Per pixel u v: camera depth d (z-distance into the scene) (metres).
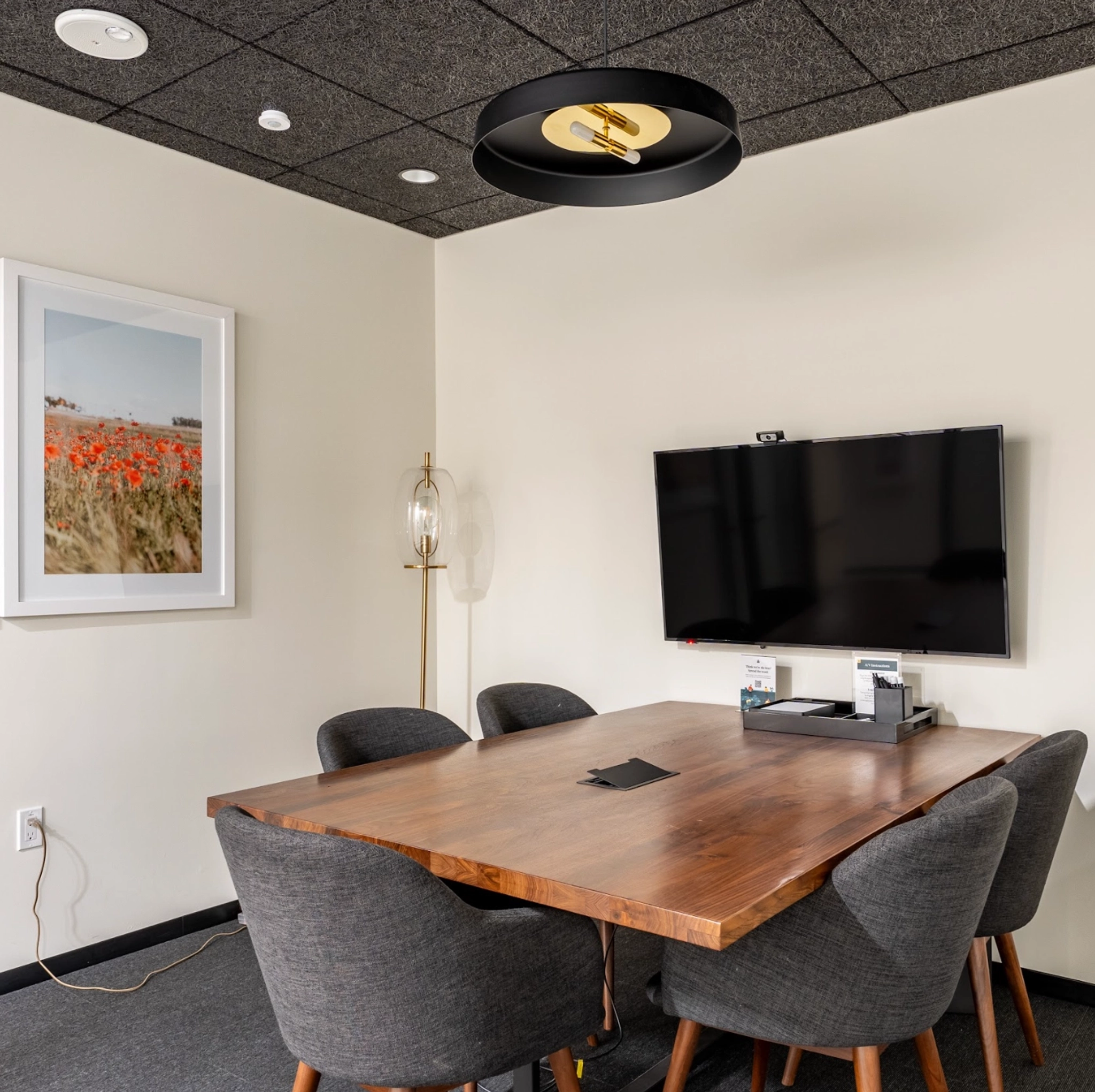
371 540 4.16
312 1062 1.71
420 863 1.83
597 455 3.95
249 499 3.68
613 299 3.89
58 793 3.08
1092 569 2.88
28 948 3.01
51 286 3.06
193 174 3.50
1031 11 2.56
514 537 4.20
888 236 3.24
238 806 2.17
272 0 2.49
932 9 2.54
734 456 3.43
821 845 1.82
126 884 3.26
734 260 3.57
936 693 3.15
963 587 3.01
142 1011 2.82
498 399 4.25
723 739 2.90
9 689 2.97
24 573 2.98
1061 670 2.93
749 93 3.03
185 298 3.45
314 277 3.93
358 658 4.09
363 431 4.12
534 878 1.66
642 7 2.52
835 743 2.82
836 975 1.71
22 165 3.02
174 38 2.68
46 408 3.04
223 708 3.57
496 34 2.67
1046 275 2.96
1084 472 2.89
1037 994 2.97
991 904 2.20
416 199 3.96
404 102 3.09
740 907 1.49
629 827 1.96
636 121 2.04
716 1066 2.53
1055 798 2.19
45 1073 2.49
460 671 4.39
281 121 3.17
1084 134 2.89
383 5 2.52
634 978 3.01
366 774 2.47
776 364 3.48
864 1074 1.76
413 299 4.38
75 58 2.78
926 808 2.13
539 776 2.42
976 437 2.96
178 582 3.40
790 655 3.45
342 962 1.61
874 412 3.27
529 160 2.22
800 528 3.32
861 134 3.29
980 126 3.06
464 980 1.63
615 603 3.90
